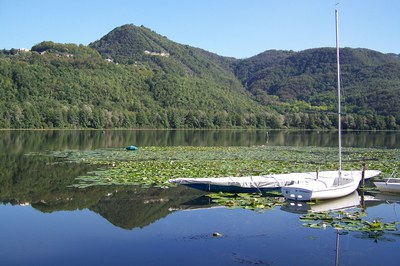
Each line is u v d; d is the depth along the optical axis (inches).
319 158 1588.3
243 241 577.6
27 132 3518.7
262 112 6038.4
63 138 2819.9
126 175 1074.7
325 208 776.3
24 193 877.8
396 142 2844.5
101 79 5600.4
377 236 592.4
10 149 1851.6
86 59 6491.1
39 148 1942.7
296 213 730.2
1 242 569.9
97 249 544.1
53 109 4185.5
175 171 1136.8
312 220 670.5
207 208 761.0
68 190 910.4
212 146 2249.0
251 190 895.7
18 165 1288.1
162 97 5762.8
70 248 547.2
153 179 1019.3
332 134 4143.7
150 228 637.3
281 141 2881.4
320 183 889.5
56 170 1186.0
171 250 541.3
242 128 5285.4
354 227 626.5
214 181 883.4
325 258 515.5
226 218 694.5
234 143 2586.1
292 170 1193.4
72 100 4808.1
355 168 1268.5
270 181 903.1
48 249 542.9
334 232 616.7
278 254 527.2
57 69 5467.5
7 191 895.1
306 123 5157.5
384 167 1301.7
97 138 2915.8
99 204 788.0
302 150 1988.2
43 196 850.8
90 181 1000.2
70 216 703.1
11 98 4355.3
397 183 919.7
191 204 792.9
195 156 1600.6
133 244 563.5
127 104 5216.5
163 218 694.5
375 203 829.2
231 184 885.8
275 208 767.1
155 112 5024.6
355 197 889.5
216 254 526.9
